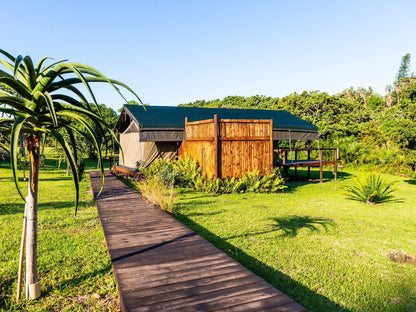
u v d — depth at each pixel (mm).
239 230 6605
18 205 9195
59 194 11102
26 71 3002
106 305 3641
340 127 30859
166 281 3439
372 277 4402
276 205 9422
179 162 13273
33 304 3656
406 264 4926
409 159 16562
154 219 6391
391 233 6613
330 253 5312
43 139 3570
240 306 2896
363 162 20844
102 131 3221
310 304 3631
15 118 2723
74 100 3309
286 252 5309
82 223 7117
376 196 9891
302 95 36250
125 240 4953
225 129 11562
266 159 12383
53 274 4402
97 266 4699
